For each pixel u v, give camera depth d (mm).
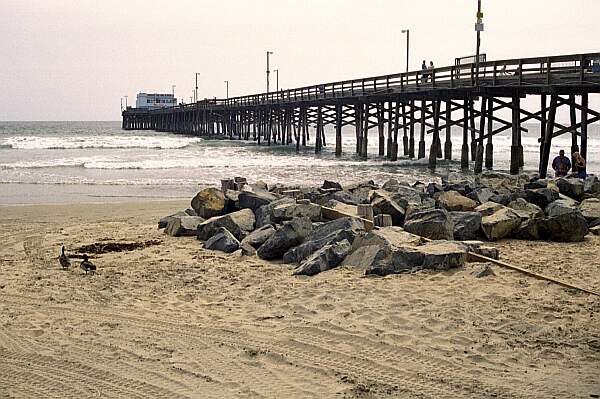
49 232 12383
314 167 28891
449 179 19219
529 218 10836
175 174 25922
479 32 24203
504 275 7969
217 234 10562
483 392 4871
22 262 9570
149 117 99438
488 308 6746
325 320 6551
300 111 42656
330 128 132500
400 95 29797
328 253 8734
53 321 6762
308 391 4969
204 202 12539
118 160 32062
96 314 6984
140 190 21062
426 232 9805
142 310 7102
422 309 6750
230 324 6566
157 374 5363
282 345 5953
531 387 4922
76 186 21844
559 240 10422
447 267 8180
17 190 20594
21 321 6758
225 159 33344
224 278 8414
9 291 7879
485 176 17078
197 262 9391
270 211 11211
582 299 7020
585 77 19438
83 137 63344
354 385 5055
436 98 27922
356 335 6109
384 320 6473
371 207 10680
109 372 5422
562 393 4793
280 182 23047
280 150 42500
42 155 36000
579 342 5797
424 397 4824
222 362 5598
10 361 5676
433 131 28312
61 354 5832
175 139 60344
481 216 10703
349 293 7402
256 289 7828
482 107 25656
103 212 15773
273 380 5199
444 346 5789
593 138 94938
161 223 12648
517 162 23672
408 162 31422
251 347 5922
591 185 14438
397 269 8180
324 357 5648
